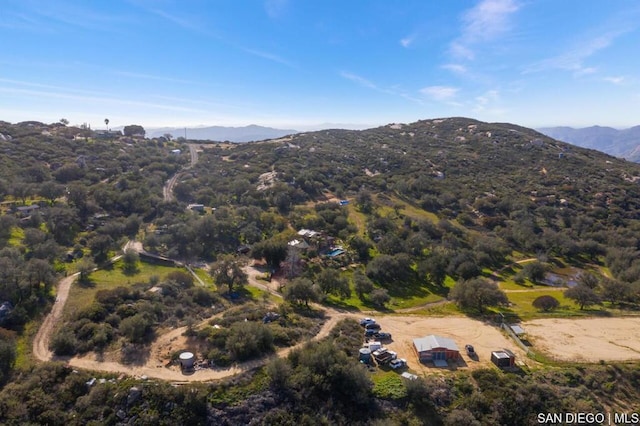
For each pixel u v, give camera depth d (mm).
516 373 46688
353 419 39938
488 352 51781
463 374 46438
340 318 62406
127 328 48594
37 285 61438
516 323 61156
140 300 57969
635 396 44844
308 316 62062
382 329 58531
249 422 38375
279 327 53562
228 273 74000
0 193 98938
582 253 110625
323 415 39625
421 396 42281
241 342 46469
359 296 76000
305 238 100250
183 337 49594
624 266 94375
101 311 53031
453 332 57906
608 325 60406
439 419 40562
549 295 79312
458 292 69562
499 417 40750
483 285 70250
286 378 42562
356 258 93312
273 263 89125
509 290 83625
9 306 53656
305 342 50844
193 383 40875
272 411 39562
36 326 51844
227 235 101062
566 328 59156
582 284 77188
